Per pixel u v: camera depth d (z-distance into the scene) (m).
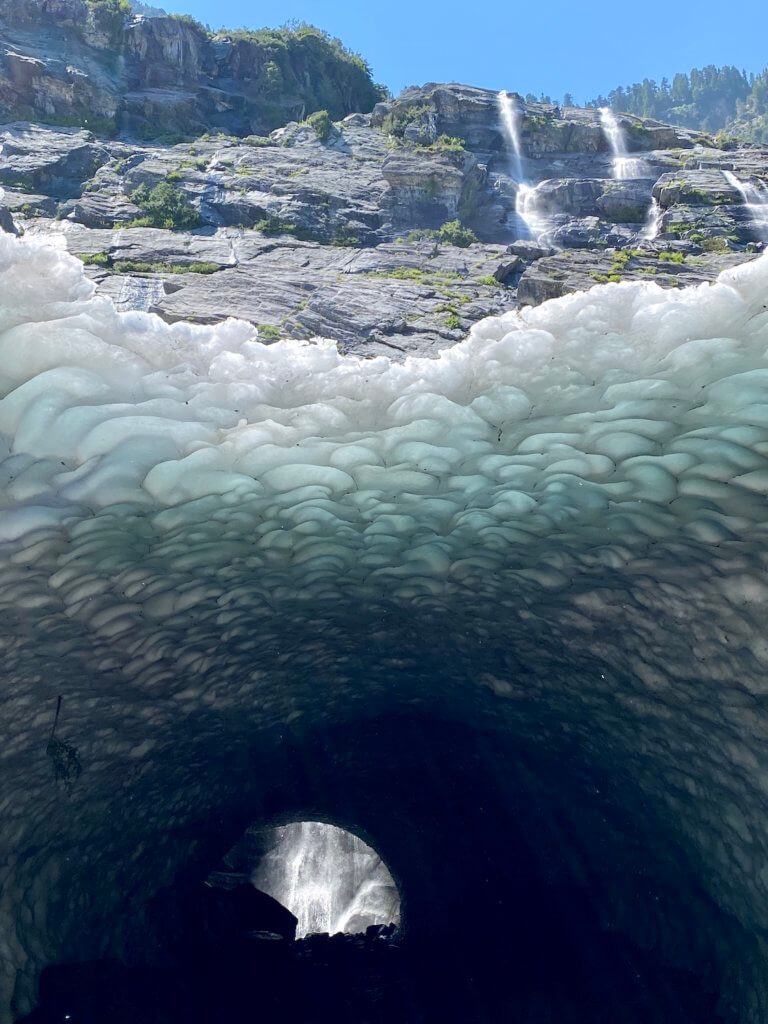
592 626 9.50
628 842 11.60
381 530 8.76
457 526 8.68
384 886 21.55
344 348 17.00
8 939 9.29
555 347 7.65
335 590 9.78
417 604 10.19
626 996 11.06
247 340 8.09
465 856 14.77
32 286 7.20
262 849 21.09
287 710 12.27
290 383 8.11
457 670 11.65
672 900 10.76
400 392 7.95
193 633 9.58
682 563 8.17
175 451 7.54
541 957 12.68
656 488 7.64
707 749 9.40
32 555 7.68
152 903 12.62
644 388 7.27
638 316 7.44
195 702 10.70
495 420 7.85
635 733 10.29
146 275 19.59
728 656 8.53
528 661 10.73
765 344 6.85
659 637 9.01
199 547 8.43
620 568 8.56
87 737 10.02
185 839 13.12
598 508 8.05
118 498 7.55
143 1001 11.12
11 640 8.38
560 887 13.29
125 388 7.51
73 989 10.05
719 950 9.85
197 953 13.48
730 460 7.20
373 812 15.60
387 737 13.84
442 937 14.82
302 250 22.44
